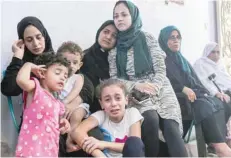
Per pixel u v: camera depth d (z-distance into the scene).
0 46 1.33
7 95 1.29
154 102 1.39
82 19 1.42
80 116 1.31
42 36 1.33
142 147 1.24
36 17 1.37
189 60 1.50
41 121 1.17
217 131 1.46
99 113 1.33
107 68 1.40
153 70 1.43
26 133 1.16
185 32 1.51
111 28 1.42
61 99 1.30
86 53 1.39
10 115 1.31
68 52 1.34
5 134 1.30
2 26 1.34
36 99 1.17
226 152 1.45
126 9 1.42
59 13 1.40
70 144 1.27
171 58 1.47
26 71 1.18
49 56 1.26
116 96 1.31
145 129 1.33
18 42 1.32
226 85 1.51
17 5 1.37
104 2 1.44
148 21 1.46
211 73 1.50
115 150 1.26
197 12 1.54
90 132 1.29
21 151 1.15
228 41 1.58
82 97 1.34
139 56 1.42
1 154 1.28
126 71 1.41
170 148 1.36
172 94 1.42
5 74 1.28
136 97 1.38
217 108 1.48
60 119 1.25
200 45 1.52
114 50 1.42
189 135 1.44
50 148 1.17
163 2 1.49
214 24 1.57
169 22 1.49
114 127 1.32
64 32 1.40
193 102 1.46
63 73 1.25
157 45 1.45
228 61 1.56
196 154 1.43
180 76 1.46
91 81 1.37
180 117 1.42
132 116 1.33
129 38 1.43
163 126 1.38
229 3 1.61
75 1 1.42
